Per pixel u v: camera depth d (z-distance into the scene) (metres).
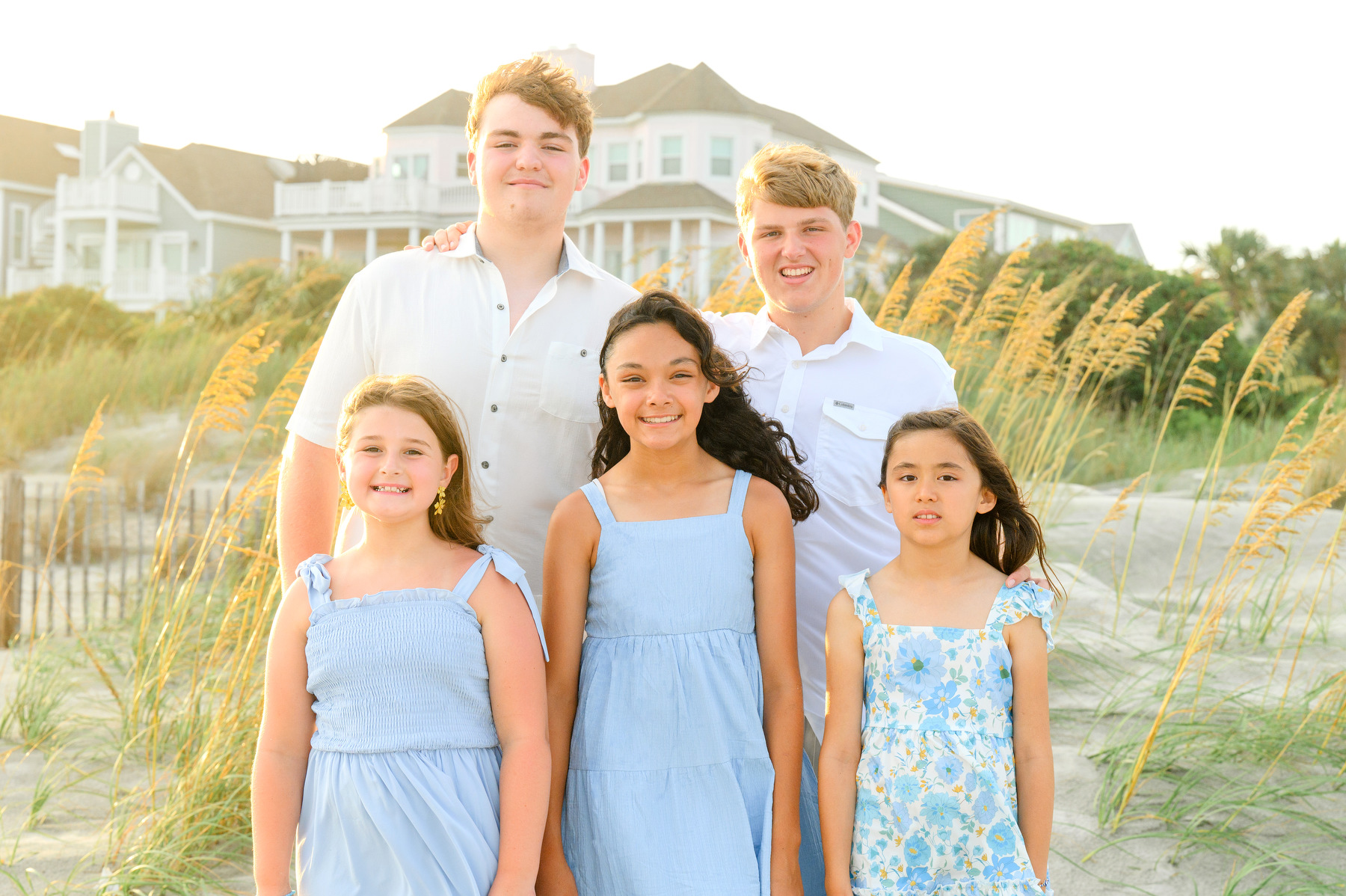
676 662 2.28
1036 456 6.66
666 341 2.30
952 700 2.29
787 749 2.30
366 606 2.14
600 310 2.78
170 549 4.82
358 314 2.71
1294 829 3.27
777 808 2.25
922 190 34.00
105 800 3.93
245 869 3.41
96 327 15.02
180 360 12.65
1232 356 12.78
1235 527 6.69
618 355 2.32
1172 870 3.11
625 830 2.19
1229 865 3.12
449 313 2.70
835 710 2.38
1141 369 12.36
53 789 4.01
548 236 2.74
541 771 2.11
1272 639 4.87
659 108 27.86
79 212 32.09
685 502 2.39
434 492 2.21
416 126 30.52
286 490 2.68
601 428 2.66
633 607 2.30
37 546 6.57
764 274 2.74
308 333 12.95
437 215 30.47
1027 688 2.32
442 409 2.25
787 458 2.57
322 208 30.69
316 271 15.36
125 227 32.97
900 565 2.45
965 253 6.23
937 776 2.23
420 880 2.01
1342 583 5.64
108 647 5.66
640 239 28.00
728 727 2.27
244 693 3.92
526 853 2.05
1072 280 7.78
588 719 2.29
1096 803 3.46
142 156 32.78
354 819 2.06
